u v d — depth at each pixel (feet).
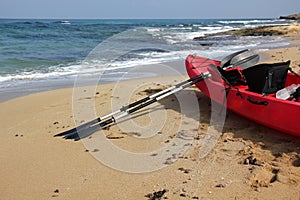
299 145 14.32
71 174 12.82
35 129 17.66
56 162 13.82
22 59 42.83
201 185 11.67
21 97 24.44
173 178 12.26
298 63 34.27
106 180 12.32
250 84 17.62
